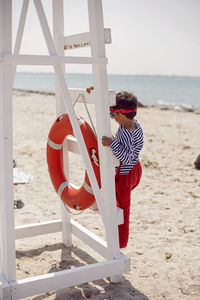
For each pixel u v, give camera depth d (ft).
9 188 7.79
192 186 18.37
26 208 15.05
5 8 7.30
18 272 9.80
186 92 172.14
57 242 11.85
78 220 13.88
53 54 7.87
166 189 17.87
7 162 7.71
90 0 8.19
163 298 8.70
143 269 10.07
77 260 10.59
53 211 14.82
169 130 39.24
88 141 9.04
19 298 7.83
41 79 349.20
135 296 8.71
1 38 7.43
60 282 8.21
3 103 7.54
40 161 23.16
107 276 8.79
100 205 8.64
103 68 8.31
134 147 9.14
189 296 8.80
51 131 10.05
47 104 65.41
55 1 9.82
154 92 166.50
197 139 33.60
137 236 12.35
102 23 8.21
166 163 23.54
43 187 17.98
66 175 10.69
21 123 39.55
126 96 8.89
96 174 9.16
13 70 8.36
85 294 8.75
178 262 10.50
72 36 9.41
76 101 9.51
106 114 8.47
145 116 53.01
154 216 14.24
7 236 7.85
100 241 9.66
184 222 13.62
